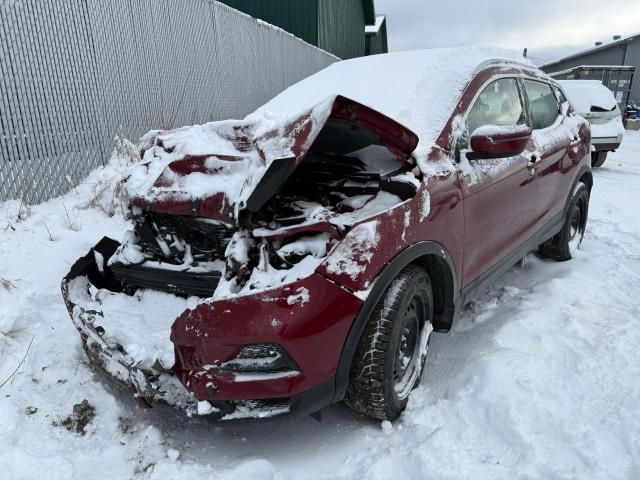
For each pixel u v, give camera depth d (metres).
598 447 2.18
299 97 3.46
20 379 2.70
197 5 7.62
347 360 2.14
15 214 4.17
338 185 2.57
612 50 31.98
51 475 2.15
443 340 3.20
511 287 3.94
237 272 2.12
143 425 2.47
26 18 4.62
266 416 2.03
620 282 3.99
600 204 7.14
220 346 1.96
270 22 14.38
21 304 3.20
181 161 2.49
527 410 2.40
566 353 2.87
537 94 3.98
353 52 24.33
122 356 2.16
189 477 2.13
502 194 3.15
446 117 2.82
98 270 2.80
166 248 2.54
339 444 2.33
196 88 7.71
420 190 2.40
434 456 2.16
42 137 4.79
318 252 2.14
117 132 5.86
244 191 2.19
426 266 2.68
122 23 5.94
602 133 10.26
